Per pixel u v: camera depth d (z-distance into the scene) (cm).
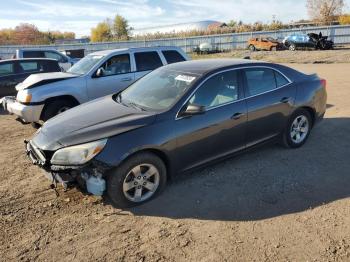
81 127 431
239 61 540
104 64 838
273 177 491
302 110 580
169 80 506
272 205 421
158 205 432
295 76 579
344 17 5475
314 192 447
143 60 888
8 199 459
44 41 6756
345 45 3769
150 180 438
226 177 496
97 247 357
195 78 476
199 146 463
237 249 345
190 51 4241
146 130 421
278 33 4200
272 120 539
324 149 586
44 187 490
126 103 500
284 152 577
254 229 376
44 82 781
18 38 7119
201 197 446
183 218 402
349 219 387
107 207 432
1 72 1081
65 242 367
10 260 342
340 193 442
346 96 994
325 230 369
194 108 437
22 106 766
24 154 629
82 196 459
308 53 2906
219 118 473
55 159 407
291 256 332
